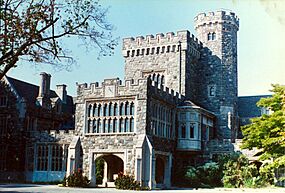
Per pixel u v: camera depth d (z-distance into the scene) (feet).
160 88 112.57
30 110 135.33
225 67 137.69
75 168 108.47
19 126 132.57
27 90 144.25
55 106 147.54
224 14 140.87
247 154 114.21
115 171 116.98
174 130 119.14
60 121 149.59
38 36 38.88
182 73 128.16
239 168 108.47
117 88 108.06
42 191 80.74
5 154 133.90
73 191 82.89
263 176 105.09
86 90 112.47
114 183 106.22
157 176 118.01
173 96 119.65
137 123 103.81
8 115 135.64
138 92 104.99
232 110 135.44
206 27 141.90
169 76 129.90
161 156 111.24
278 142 75.46
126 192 82.89
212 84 137.28
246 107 152.56
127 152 103.55
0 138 135.74
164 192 84.38
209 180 110.73
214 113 134.82
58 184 112.98
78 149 110.01
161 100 111.86
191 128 119.75
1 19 37.86
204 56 140.46
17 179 129.18
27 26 38.63
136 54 136.46
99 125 109.29
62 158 123.03
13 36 38.27
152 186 99.66
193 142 118.32
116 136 106.01
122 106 107.14
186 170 114.42
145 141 101.55
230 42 140.15
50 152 125.49
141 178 98.89
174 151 118.11
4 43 38.14
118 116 106.93
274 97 80.12
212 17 141.18
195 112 119.96
